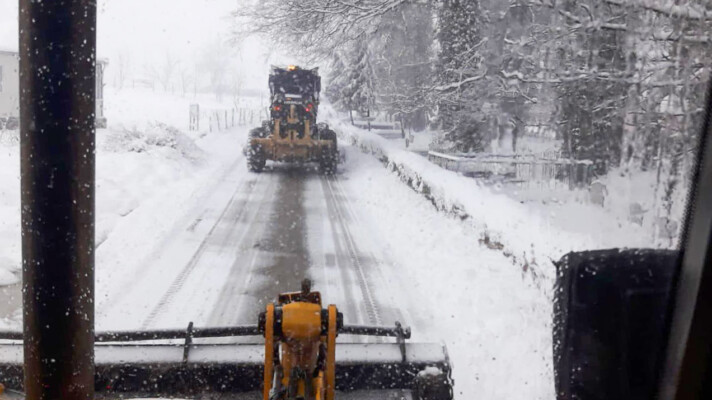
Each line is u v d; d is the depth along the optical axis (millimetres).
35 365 1637
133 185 16406
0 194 12773
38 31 1541
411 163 18250
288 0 19328
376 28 21797
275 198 16922
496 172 19328
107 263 9922
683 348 2039
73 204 1598
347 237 12531
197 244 11445
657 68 10398
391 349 4555
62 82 1555
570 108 14070
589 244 7414
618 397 2094
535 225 9578
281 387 3568
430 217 13789
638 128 11547
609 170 13297
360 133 31969
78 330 1638
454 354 6656
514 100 17500
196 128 37156
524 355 6320
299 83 22391
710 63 9453
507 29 14766
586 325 2125
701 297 2014
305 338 3684
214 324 7520
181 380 4277
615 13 10969
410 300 8648
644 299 2135
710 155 2201
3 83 25188
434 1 20578
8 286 8211
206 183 18797
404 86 23250
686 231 2156
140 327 7348
